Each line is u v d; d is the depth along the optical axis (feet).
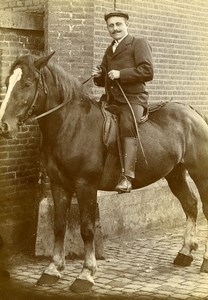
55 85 17.08
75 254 21.48
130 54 18.35
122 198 24.90
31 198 23.49
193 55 29.81
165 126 19.53
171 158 19.47
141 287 18.12
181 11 28.53
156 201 26.89
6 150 22.47
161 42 27.48
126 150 17.75
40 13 23.04
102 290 17.80
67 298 17.08
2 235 22.29
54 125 17.19
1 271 19.11
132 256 22.00
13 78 16.08
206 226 27.96
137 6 25.66
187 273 19.77
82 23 22.25
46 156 17.76
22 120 16.35
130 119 17.83
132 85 18.42
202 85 30.76
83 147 17.34
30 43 22.88
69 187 17.97
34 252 21.77
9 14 21.66
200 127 20.33
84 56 22.38
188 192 21.11
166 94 28.27
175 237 25.44
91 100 18.17
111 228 24.53
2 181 22.43
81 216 17.65
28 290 17.81
